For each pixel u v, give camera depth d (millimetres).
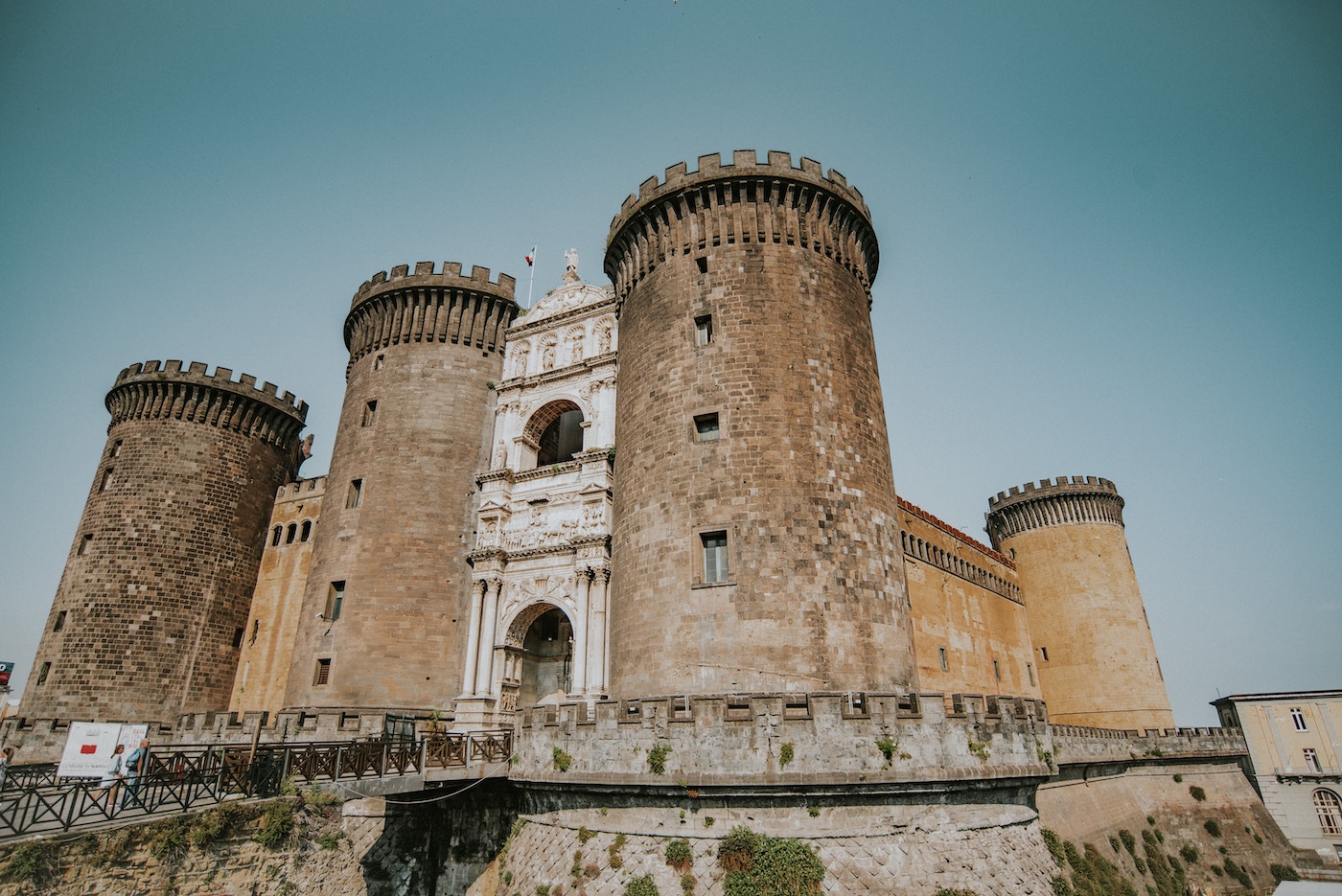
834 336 33281
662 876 21750
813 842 21344
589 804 24438
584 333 44562
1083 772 42000
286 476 55906
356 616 39906
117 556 46531
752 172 34594
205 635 47531
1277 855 51781
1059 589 67000
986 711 24703
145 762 19797
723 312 32875
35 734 37969
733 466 29609
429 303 47938
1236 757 58031
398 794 29594
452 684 39906
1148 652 64375
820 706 22391
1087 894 28781
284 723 31719
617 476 34156
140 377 50875
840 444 30828
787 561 27828
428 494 43031
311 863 24500
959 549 57906
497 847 29266
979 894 21703
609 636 33312
